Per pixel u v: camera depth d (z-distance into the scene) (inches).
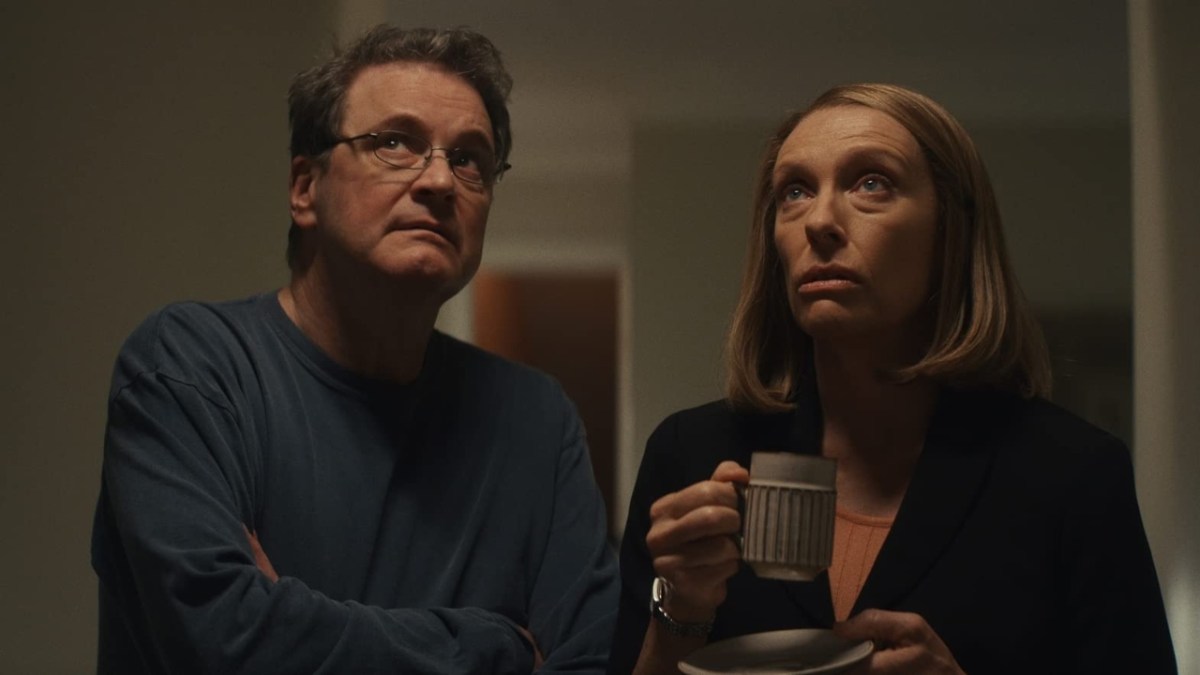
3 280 108.0
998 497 53.4
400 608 72.7
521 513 77.5
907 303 54.5
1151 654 51.9
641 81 237.3
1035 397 57.0
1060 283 250.8
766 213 59.3
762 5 196.9
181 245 109.2
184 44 110.8
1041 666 51.9
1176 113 107.9
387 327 74.9
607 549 79.2
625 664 57.2
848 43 215.0
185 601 65.5
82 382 107.6
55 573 105.9
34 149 109.3
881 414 56.7
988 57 221.5
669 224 259.6
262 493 71.8
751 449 58.1
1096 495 52.6
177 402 70.7
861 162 53.9
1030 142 253.9
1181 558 105.4
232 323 75.8
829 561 47.0
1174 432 106.3
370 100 74.5
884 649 49.6
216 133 110.3
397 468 75.4
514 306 388.8
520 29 207.8
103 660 75.0
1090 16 201.5
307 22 111.0
